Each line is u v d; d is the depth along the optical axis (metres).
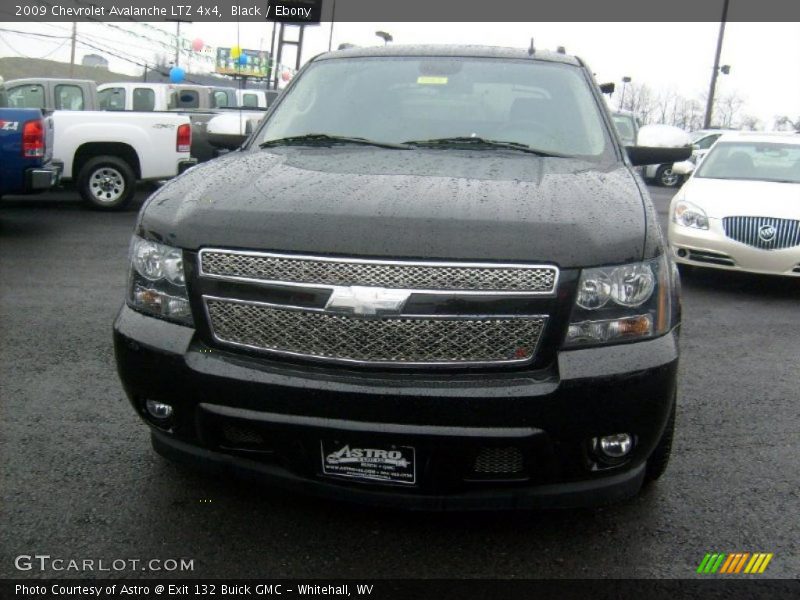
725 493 3.41
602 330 2.64
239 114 4.87
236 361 2.71
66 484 3.29
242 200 2.87
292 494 3.26
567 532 3.05
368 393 2.56
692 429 4.14
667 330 2.79
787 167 8.72
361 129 4.02
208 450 2.86
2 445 3.65
